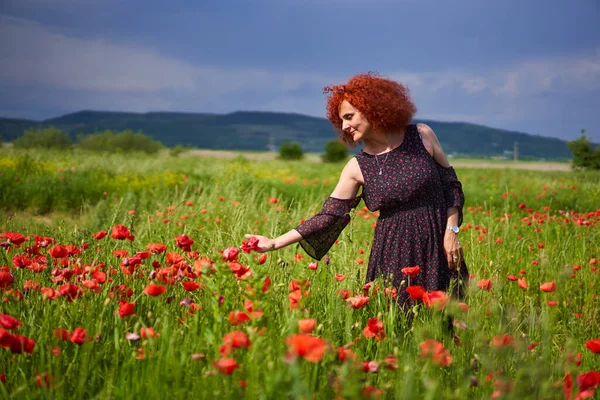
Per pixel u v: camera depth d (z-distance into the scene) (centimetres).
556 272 444
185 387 199
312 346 153
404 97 319
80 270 280
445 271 327
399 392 191
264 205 788
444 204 328
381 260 331
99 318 240
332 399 197
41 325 246
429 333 235
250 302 217
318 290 311
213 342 214
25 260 285
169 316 252
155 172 1559
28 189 1046
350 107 321
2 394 186
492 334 247
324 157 5462
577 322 358
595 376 185
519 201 1209
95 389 212
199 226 594
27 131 4969
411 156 323
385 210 334
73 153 2548
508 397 176
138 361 214
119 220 670
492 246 536
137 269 294
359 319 267
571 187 1330
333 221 331
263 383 188
